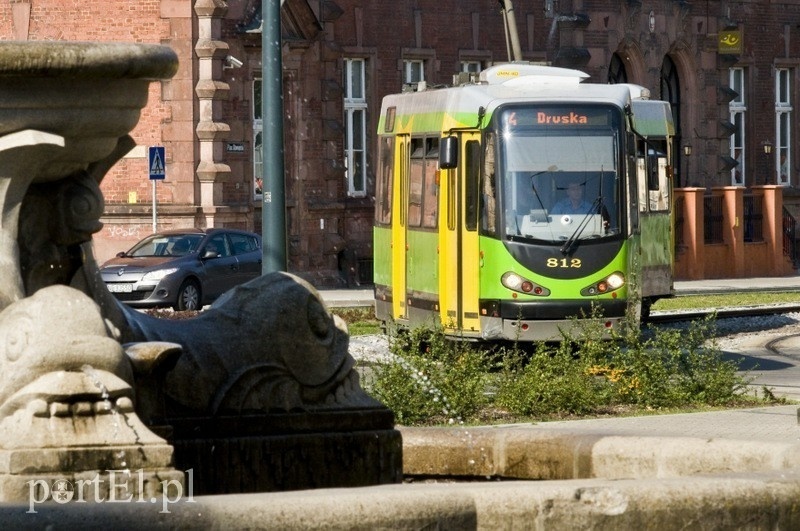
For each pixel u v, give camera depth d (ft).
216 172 290.56
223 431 48.67
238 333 49.75
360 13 330.13
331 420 51.06
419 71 344.49
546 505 36.70
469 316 167.73
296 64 316.19
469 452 56.54
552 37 364.99
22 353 39.65
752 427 98.99
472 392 109.19
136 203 287.48
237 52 297.53
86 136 44.47
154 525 32.71
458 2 347.97
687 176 394.93
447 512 35.63
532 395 110.63
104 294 47.44
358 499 34.83
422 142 180.75
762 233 370.94
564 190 167.84
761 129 415.44
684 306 253.03
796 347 189.57
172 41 289.33
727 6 402.52
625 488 37.55
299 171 317.22
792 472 40.75
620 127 170.60
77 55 42.37
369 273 330.34
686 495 37.96
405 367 108.17
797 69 420.36
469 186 168.96
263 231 153.28
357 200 328.90
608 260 166.81
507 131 168.45
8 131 43.14
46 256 45.70
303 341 50.70
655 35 384.88
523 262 165.37
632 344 123.75
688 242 344.90
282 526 33.76
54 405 38.96
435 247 173.37
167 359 44.24
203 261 244.63
